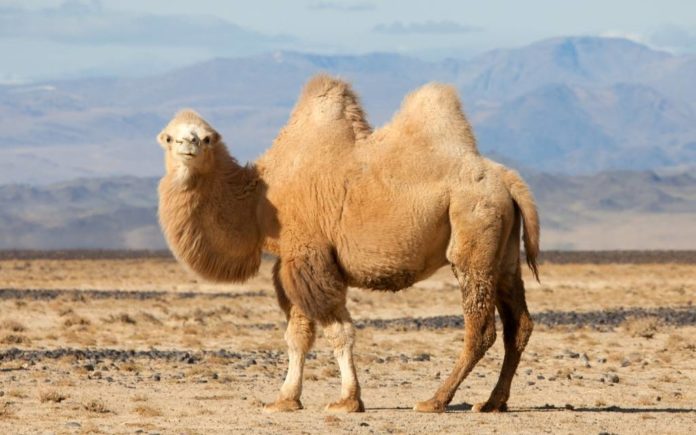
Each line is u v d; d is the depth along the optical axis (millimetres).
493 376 67250
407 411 49594
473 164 49000
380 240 48375
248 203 50594
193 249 50250
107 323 107500
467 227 48281
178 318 115312
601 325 106312
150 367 69500
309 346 50312
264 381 63156
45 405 51406
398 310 136125
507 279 50188
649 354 81125
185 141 48500
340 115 50281
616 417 48000
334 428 43688
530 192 49625
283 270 49469
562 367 72312
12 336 87500
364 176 48781
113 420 46344
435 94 49875
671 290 179500
